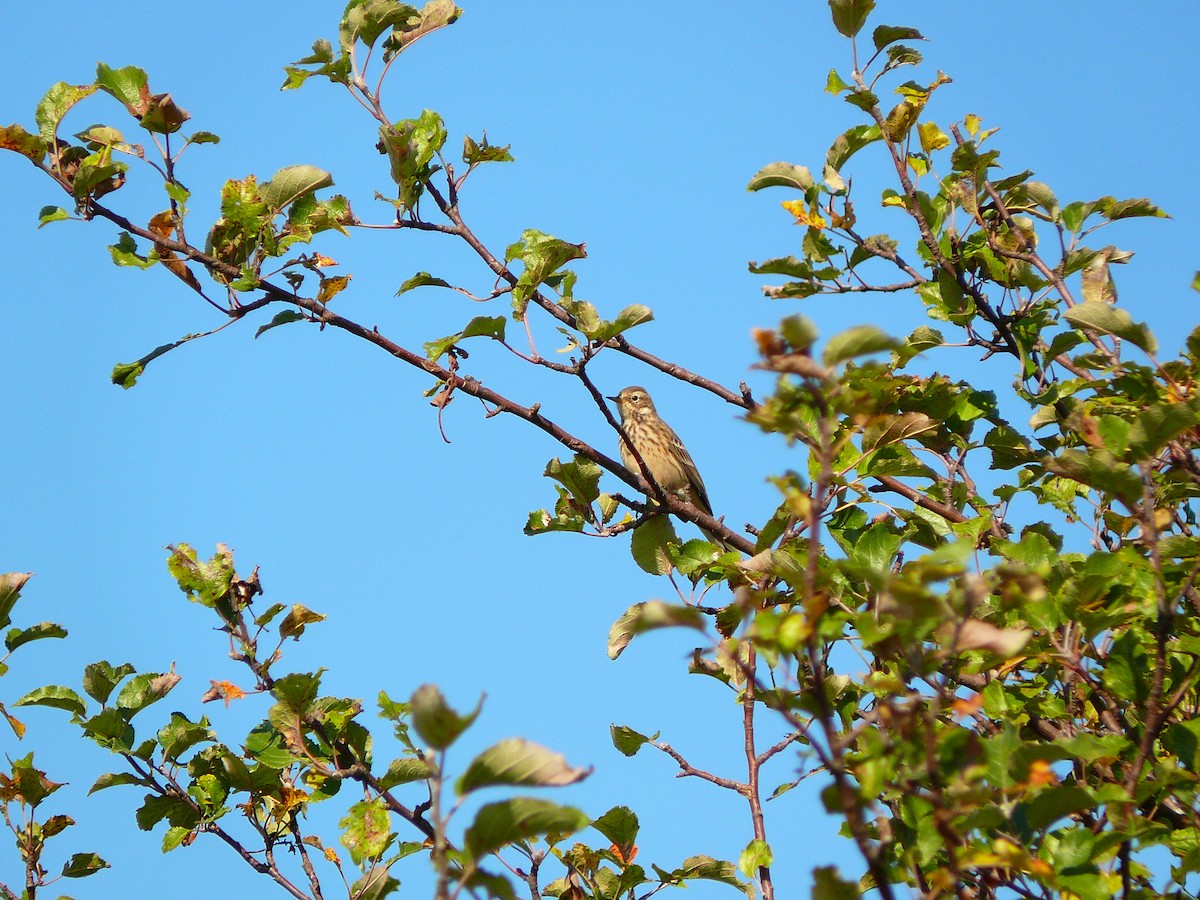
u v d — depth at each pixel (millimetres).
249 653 10523
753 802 10609
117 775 10945
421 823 9820
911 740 6328
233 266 13023
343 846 9578
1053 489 12422
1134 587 9047
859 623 6309
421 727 5828
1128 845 7453
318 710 10516
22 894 10617
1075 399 12773
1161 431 8680
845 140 13797
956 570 6141
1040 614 9117
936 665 6434
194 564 10656
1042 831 7500
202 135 13117
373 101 14438
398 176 14078
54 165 12961
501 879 6328
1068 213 13141
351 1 14367
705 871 10430
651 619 6129
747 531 13984
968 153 13125
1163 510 9484
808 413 10914
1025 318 13180
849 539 11766
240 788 10914
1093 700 9844
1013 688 10297
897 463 11375
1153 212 12969
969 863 6434
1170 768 8375
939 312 13742
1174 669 8930
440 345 12898
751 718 11008
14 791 10844
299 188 13273
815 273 13477
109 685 11359
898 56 13289
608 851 10609
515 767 6055
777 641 6016
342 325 13148
